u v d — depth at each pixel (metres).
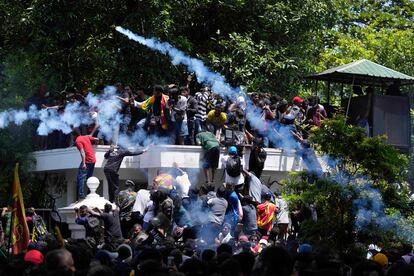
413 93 48.31
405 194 26.77
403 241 25.55
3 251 23.23
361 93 38.53
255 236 27.84
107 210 27.08
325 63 47.88
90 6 39.53
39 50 39.56
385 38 49.91
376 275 14.84
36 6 38.41
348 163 26.09
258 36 43.03
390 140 36.59
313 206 28.22
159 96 32.59
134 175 34.16
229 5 41.50
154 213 28.16
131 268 16.75
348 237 25.59
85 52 39.06
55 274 12.87
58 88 39.78
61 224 33.47
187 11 41.34
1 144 35.94
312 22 42.88
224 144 32.97
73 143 34.47
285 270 13.51
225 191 29.61
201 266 14.66
